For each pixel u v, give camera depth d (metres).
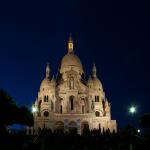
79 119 161.25
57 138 71.31
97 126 164.25
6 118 85.25
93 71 187.50
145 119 84.62
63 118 161.50
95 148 62.16
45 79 176.38
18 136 71.00
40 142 65.56
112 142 67.12
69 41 196.12
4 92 87.69
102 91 180.75
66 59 188.62
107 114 168.25
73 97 170.12
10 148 59.44
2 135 66.81
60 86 172.88
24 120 90.69
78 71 186.25
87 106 169.12
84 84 174.62
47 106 169.00
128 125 87.50
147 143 63.16
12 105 86.69
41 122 159.88
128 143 63.91
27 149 61.03
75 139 70.62
